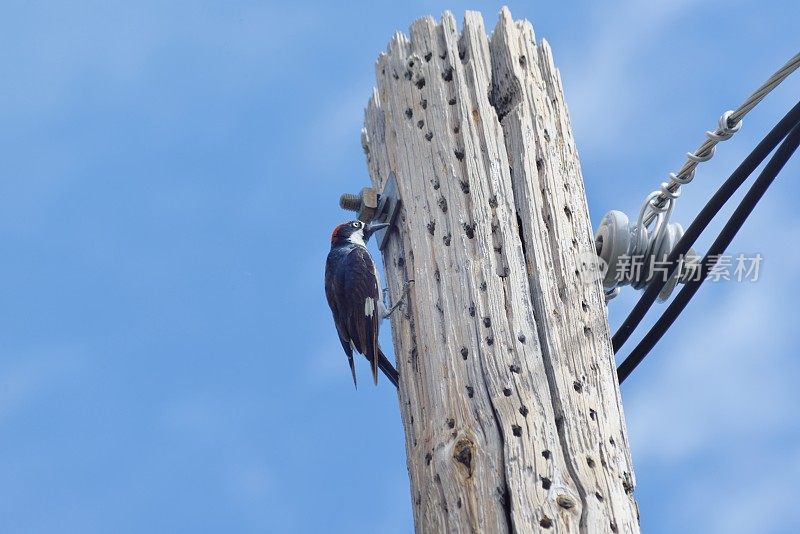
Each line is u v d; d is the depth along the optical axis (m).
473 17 11.28
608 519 9.05
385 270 11.32
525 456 9.20
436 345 9.98
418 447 9.79
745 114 10.77
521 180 10.50
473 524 9.08
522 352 9.68
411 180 10.92
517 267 10.06
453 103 10.99
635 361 11.23
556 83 11.12
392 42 11.70
